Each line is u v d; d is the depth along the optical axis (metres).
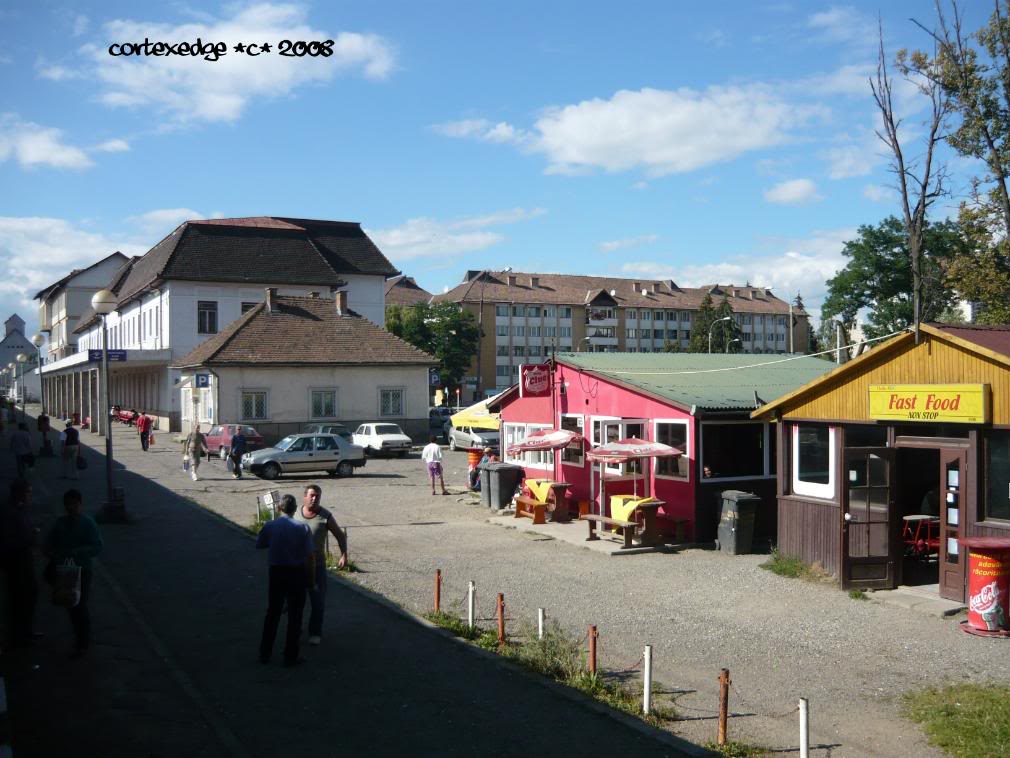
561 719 8.02
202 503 23.64
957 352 12.58
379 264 70.06
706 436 18.16
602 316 115.88
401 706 8.24
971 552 11.40
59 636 10.22
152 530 18.55
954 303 29.58
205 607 11.95
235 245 58.41
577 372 22.00
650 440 19.25
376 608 12.16
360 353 45.59
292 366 43.78
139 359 53.88
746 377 21.39
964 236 26.88
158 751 6.96
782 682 9.50
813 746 7.71
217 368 42.31
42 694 8.22
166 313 55.66
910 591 13.51
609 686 9.08
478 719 7.96
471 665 9.59
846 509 13.83
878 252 54.41
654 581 14.58
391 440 40.00
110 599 12.27
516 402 25.17
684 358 23.83
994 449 12.29
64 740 7.12
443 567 15.69
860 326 56.09
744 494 17.11
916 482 17.14
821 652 10.60
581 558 16.61
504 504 22.89
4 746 6.67
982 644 10.84
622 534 18.03
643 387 19.44
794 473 15.39
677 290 130.75
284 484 28.84
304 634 10.73
